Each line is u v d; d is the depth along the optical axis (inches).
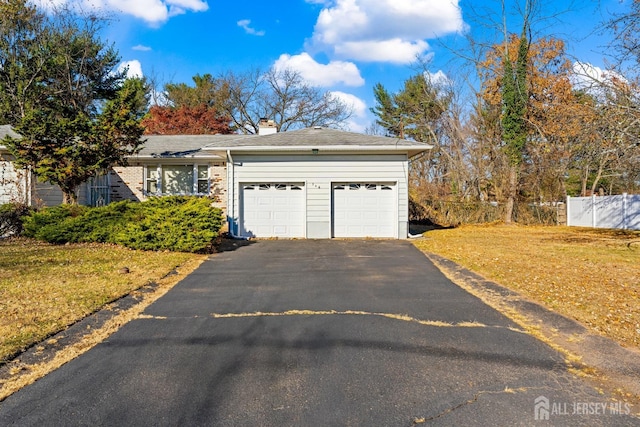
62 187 527.8
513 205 948.0
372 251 451.2
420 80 1236.5
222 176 689.6
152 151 686.5
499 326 195.8
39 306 220.1
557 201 972.6
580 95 516.1
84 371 146.8
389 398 127.5
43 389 133.4
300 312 219.6
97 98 1071.0
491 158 1093.1
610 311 218.4
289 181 573.3
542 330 190.1
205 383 137.5
